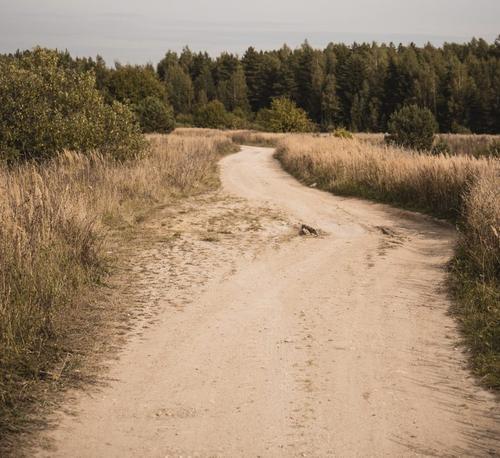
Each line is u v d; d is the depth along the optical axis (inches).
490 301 270.5
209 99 4970.5
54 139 596.7
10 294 242.7
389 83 3836.1
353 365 215.9
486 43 5002.5
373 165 708.7
